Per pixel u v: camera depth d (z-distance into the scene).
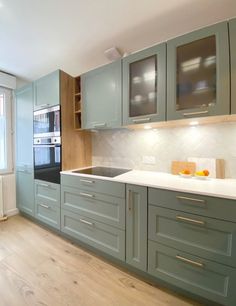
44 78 2.27
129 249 1.55
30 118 2.52
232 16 1.51
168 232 1.35
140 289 1.43
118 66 1.84
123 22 1.61
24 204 2.71
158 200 1.38
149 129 2.07
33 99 2.45
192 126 1.79
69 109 2.22
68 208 2.04
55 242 2.10
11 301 1.31
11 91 2.86
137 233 1.50
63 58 2.25
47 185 2.28
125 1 1.38
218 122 1.65
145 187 1.44
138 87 1.76
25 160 2.65
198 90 1.44
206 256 1.20
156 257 1.41
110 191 1.66
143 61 1.71
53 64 2.40
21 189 2.76
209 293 1.20
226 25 1.27
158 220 1.39
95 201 1.79
